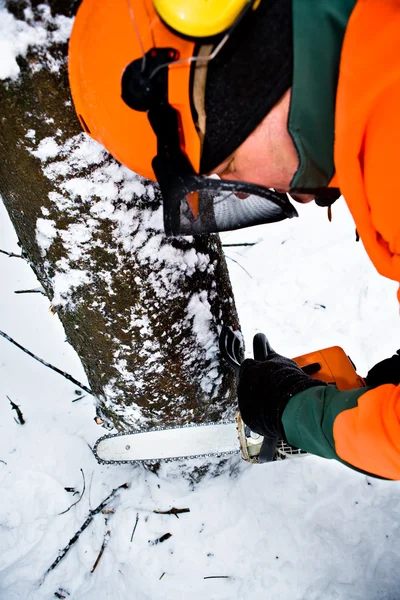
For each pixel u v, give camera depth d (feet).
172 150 2.04
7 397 6.31
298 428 3.04
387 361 3.76
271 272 7.75
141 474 5.74
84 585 5.29
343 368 3.92
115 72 2.02
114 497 5.65
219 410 4.70
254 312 7.42
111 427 5.33
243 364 3.76
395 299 7.18
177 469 5.47
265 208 2.79
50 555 5.40
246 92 1.75
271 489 5.72
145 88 1.91
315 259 7.73
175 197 2.15
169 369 4.06
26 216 3.28
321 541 5.49
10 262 7.41
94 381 4.58
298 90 1.69
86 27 2.06
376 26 1.55
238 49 1.69
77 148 2.84
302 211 8.34
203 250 3.84
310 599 5.28
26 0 2.30
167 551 5.41
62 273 3.50
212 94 1.80
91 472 5.78
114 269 3.37
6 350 6.70
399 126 1.59
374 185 1.74
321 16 1.59
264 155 1.95
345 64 1.59
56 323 6.93
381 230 1.86
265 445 3.83
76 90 2.27
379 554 5.46
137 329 3.73
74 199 3.03
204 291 3.96
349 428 2.50
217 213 2.79
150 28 1.87
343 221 8.13
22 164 2.89
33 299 7.13
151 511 5.55
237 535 5.49
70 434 6.04
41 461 5.86
